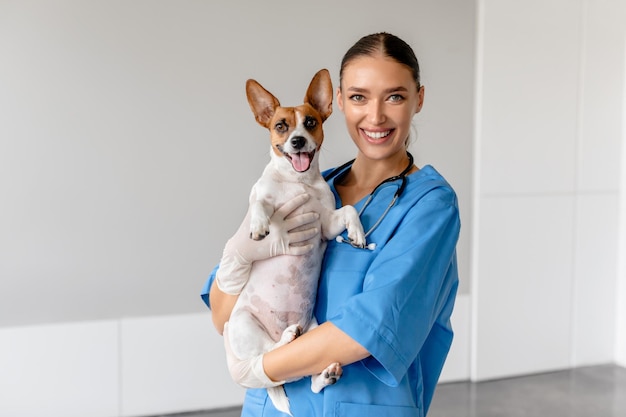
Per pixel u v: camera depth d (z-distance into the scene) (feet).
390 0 11.83
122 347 10.96
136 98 10.70
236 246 4.72
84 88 10.46
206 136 11.09
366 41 4.74
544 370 13.44
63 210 10.55
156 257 11.03
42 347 10.60
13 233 10.37
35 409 10.62
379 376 4.35
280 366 4.28
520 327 13.12
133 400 11.07
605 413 11.41
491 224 12.71
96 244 10.73
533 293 13.15
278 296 4.71
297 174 4.83
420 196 4.74
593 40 13.15
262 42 11.21
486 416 11.25
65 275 10.63
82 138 10.52
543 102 12.86
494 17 12.36
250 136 11.31
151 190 10.91
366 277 4.51
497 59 12.46
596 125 13.35
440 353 5.03
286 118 4.86
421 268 4.36
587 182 13.41
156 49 10.72
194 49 10.89
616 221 13.75
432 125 12.28
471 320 12.86
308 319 4.86
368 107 4.69
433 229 4.51
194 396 11.37
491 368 13.00
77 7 10.31
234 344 4.63
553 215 13.16
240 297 4.84
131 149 10.75
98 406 10.91
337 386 4.50
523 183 12.87
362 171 5.23
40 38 10.21
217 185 11.23
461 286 12.73
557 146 13.06
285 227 4.66
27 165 10.33
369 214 4.92
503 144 12.64
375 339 4.11
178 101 10.90
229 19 11.02
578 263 13.48
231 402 11.57
